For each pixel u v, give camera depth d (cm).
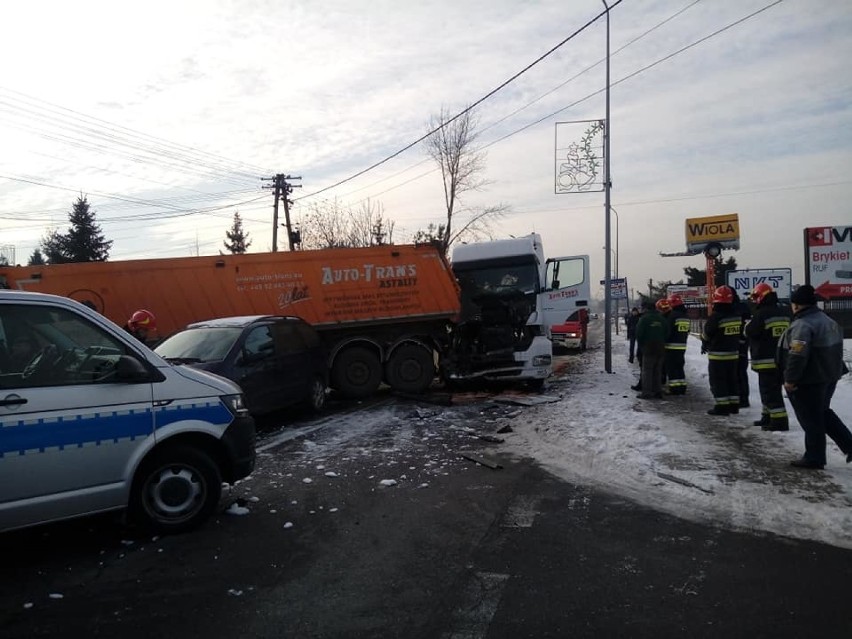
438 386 1465
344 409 1144
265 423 1013
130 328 951
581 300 1853
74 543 493
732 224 1688
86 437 455
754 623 355
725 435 796
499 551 468
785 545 467
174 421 500
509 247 1463
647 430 829
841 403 938
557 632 350
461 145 3391
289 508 575
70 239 5712
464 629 355
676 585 405
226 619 371
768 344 805
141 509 493
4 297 446
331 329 1298
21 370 441
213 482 521
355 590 407
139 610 383
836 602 379
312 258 1303
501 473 684
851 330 1845
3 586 417
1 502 422
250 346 934
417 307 1357
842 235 1323
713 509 546
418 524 530
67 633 355
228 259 1258
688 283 7012
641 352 1134
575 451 764
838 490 575
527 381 1315
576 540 487
